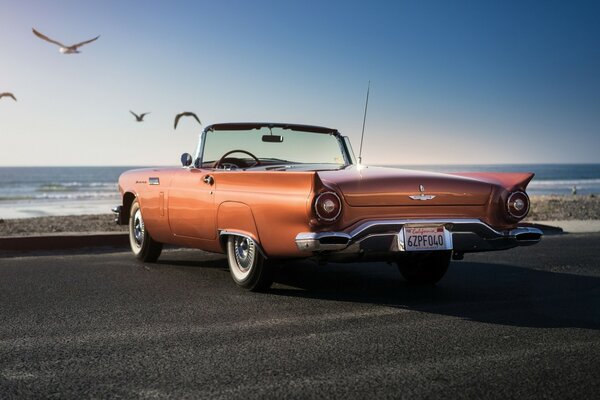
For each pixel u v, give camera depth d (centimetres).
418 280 489
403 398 228
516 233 420
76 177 10906
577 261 620
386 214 395
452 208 411
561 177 11619
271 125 542
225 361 277
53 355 288
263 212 409
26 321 358
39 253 683
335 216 379
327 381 248
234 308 392
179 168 536
